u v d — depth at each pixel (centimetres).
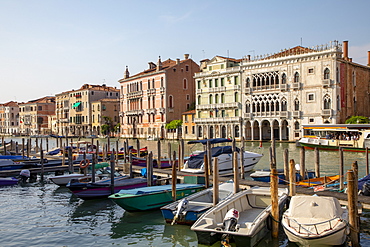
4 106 13338
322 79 4862
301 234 1090
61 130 10694
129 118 8106
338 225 1116
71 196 2005
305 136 4294
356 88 5312
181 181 2081
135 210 1580
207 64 6369
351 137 3828
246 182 1803
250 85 5669
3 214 1652
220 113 6094
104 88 9669
